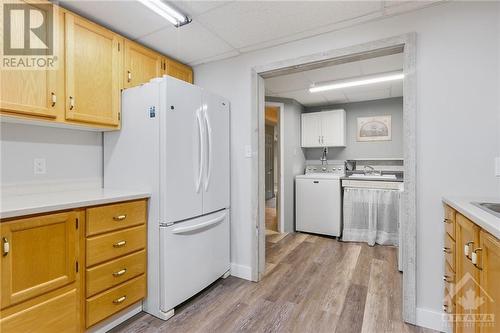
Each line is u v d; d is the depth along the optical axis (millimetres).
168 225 1812
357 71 2979
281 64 2270
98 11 1799
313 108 4707
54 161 1914
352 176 4004
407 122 1755
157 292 1832
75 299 1462
